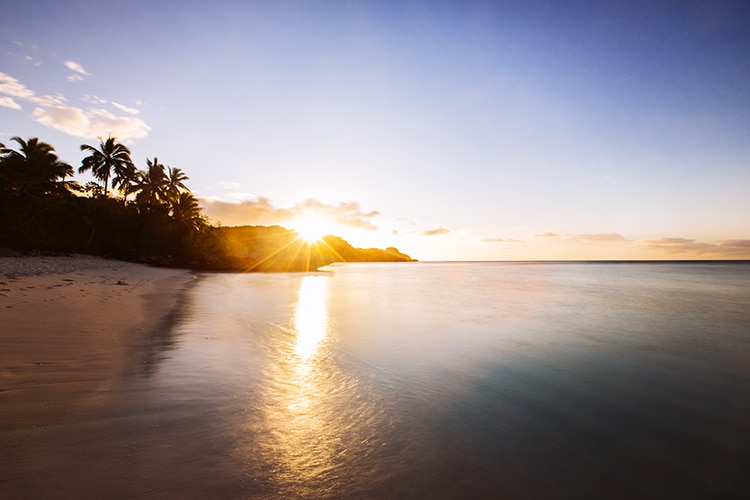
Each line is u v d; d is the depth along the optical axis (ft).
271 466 11.33
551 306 58.34
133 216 154.30
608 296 75.51
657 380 22.12
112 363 19.35
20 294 37.60
